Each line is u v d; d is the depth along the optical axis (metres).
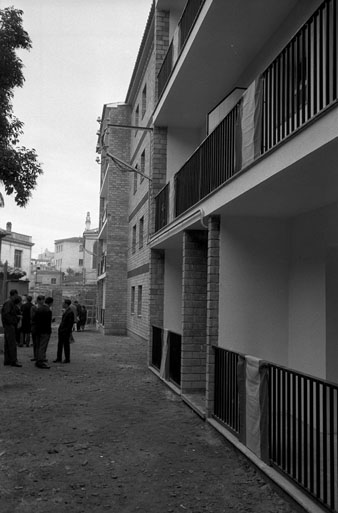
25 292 24.94
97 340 22.56
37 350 13.69
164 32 14.41
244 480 5.35
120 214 26.64
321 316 7.14
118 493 5.02
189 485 5.23
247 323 7.96
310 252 7.50
